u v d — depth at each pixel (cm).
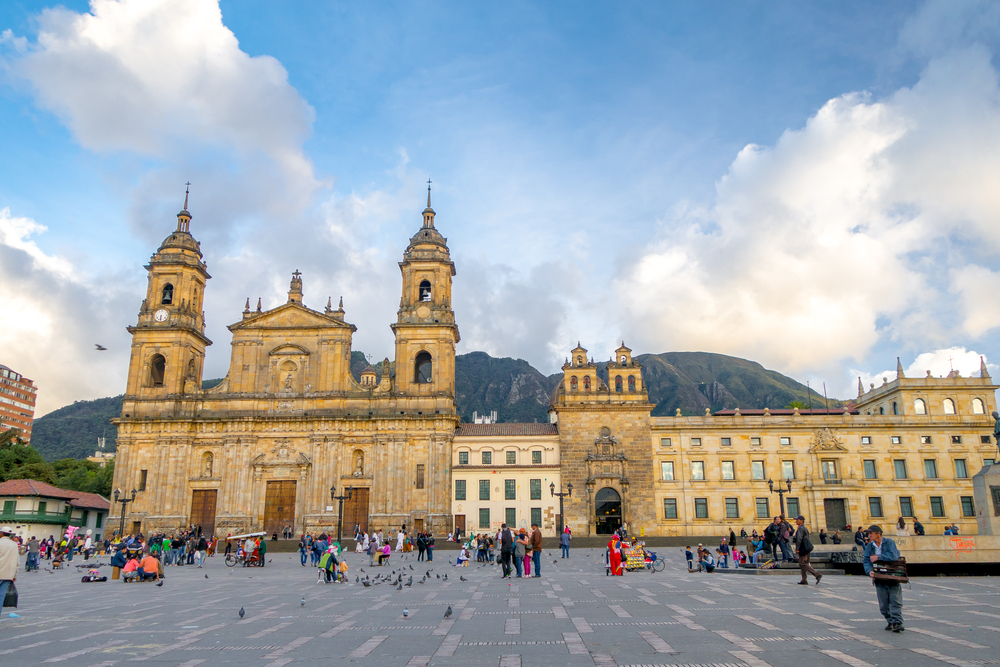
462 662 1578
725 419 9425
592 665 1520
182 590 3528
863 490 9231
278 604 2773
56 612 2591
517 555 3812
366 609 2555
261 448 9394
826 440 9356
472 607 2531
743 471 9319
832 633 1839
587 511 9106
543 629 2003
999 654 1554
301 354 9750
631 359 9750
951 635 1788
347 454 9381
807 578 3284
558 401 9562
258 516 9188
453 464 9338
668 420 9450
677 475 9319
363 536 7662
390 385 9662
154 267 10100
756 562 4038
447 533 8956
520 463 9356
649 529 9075
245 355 9762
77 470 14525
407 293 9950
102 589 3638
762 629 1919
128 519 9156
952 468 9312
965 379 9725
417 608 2550
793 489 9238
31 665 1594
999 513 4200
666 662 1534
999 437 4353
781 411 10262
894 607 1839
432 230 10381
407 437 9312
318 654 1697
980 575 3431
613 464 9250
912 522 9144
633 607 2427
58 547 6925
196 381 10256
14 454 11406
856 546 3853
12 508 9094
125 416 9519
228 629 2108
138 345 9825
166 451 9362
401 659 1625
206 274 10519
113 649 1791
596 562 5141
